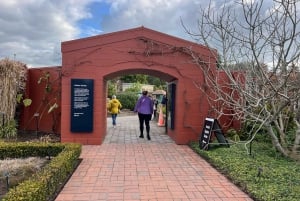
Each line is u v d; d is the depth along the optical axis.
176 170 6.95
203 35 7.96
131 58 10.15
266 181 5.66
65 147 7.32
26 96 12.31
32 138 10.75
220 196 5.30
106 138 11.55
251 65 7.46
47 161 7.16
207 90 10.36
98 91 10.08
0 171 6.18
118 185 5.82
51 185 4.97
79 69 9.98
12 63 11.09
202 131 9.45
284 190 5.11
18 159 7.38
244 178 5.84
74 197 5.16
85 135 10.05
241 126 10.62
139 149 9.39
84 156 8.28
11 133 10.76
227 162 7.01
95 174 6.54
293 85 7.08
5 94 10.88
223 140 8.94
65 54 9.92
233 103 8.48
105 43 10.07
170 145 10.18
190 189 5.65
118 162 7.64
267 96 6.93
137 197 5.21
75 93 9.92
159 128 15.16
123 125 16.42
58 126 11.64
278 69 7.06
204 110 10.39
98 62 10.05
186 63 10.31
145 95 11.55
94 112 10.08
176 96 10.62
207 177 6.41
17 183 5.45
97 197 5.18
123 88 39.16
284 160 7.41
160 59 10.25
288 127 9.10
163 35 10.21
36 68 12.28
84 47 9.98
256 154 7.93
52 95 11.79
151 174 6.60
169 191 5.53
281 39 6.60
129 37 10.14
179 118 10.37
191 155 8.58
